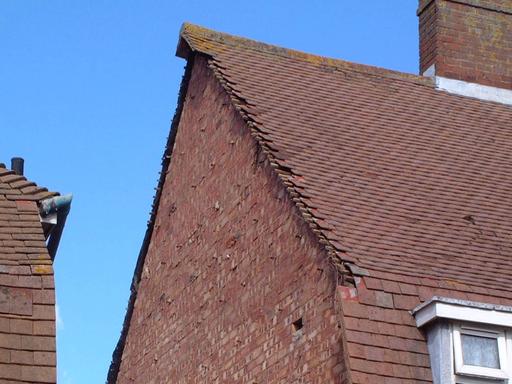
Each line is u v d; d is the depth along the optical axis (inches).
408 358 485.7
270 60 744.3
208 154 727.7
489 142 697.6
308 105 689.0
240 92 685.9
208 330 665.6
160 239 791.7
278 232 595.8
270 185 617.0
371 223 558.3
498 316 490.3
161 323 751.1
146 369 761.0
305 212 559.2
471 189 625.6
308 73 738.2
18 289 436.8
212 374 644.7
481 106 757.3
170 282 751.1
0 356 411.8
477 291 516.4
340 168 613.6
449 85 768.9
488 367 485.1
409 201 593.9
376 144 656.4
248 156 656.4
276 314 579.2
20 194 494.3
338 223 549.6
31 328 425.4
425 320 490.3
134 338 800.9
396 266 519.8
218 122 717.9
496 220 593.0
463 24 799.1
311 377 526.3
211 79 740.0
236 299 634.8
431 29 799.7
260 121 650.2
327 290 524.4
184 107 792.9
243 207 650.8
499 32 804.6
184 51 771.4
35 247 460.4
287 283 573.0
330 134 654.5
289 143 630.5
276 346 571.8
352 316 490.3
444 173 638.5
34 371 411.8
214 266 677.9
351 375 474.0
